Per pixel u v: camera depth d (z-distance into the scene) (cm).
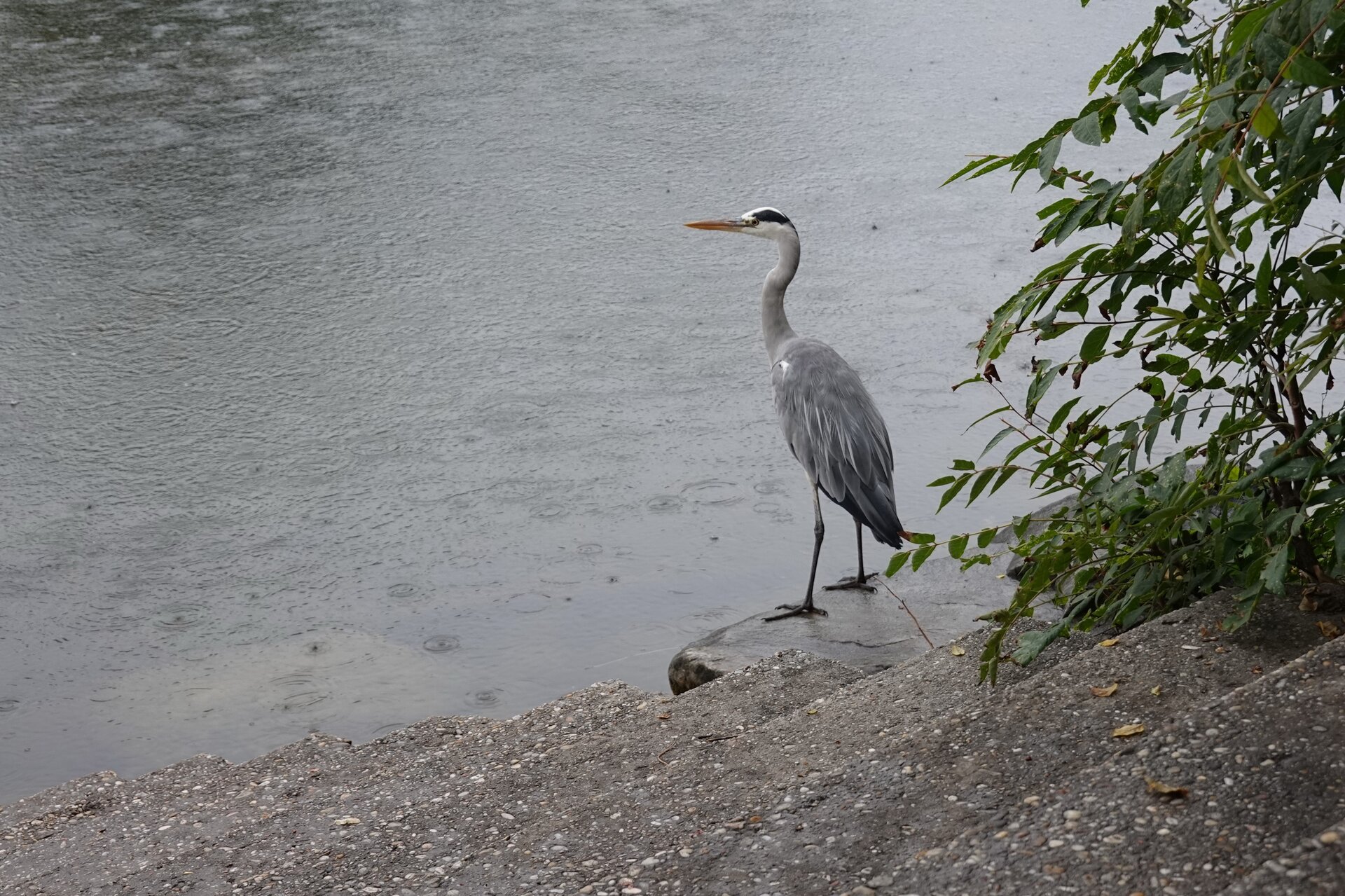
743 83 1816
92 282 1257
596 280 1250
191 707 723
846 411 757
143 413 1037
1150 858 303
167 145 1580
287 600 816
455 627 784
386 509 902
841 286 1220
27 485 946
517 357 1105
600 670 741
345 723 705
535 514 890
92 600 821
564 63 1891
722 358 1093
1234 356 447
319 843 429
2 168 1511
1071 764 363
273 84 1791
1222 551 438
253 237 1348
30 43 1977
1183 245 439
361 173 1504
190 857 430
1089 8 2164
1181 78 1739
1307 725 337
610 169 1518
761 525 873
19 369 1105
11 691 743
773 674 538
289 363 1109
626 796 421
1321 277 362
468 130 1631
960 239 1319
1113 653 423
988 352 444
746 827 365
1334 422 402
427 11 2153
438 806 430
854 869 335
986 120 1656
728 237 1341
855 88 1789
